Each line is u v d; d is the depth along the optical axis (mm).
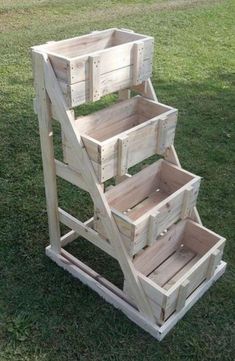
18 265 3209
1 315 2846
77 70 2309
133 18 9273
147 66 2758
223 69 6840
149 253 2932
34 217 3646
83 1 10555
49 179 2881
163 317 2691
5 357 2611
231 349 2707
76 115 5242
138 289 2691
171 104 5648
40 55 2340
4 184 4016
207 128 5117
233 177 4254
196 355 2664
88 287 3057
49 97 2480
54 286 3055
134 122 3066
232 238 3525
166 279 2994
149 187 3141
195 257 3189
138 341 2730
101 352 2652
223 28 8906
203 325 2840
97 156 2445
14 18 8930
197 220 3174
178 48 7648
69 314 2867
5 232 3484
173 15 9609
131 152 2625
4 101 5484
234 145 4797
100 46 2850
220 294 3053
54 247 3232
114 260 3309
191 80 6387
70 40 2654
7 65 6555
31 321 2812
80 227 2936
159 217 2688
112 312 2891
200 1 10969
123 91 3102
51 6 9953
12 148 4535
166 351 2680
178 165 3072
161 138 2809
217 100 5816
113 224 2600
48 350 2652
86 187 2670
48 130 2646
